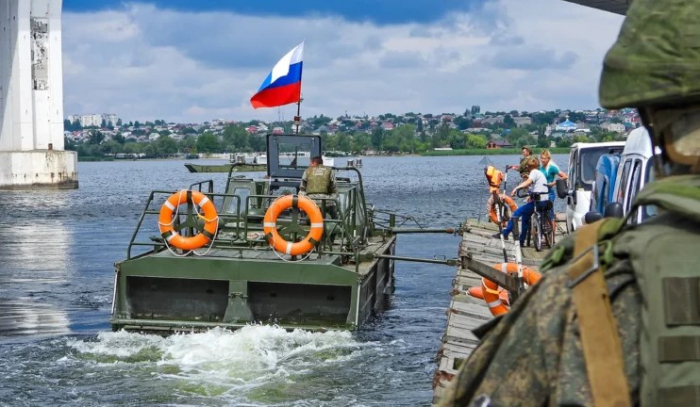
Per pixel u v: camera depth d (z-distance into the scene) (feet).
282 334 48.75
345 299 49.80
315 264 49.08
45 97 278.46
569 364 6.44
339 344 47.98
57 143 280.51
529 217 69.36
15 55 272.10
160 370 44.65
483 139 638.94
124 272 50.08
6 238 123.54
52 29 277.23
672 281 6.22
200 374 43.88
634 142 41.88
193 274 49.62
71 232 133.18
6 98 278.46
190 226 51.90
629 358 6.37
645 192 6.78
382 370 44.39
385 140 635.66
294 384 42.16
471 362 7.00
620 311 6.48
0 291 72.08
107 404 39.73
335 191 58.44
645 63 6.73
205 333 49.03
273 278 49.32
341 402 39.68
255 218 59.31
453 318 42.50
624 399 6.26
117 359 46.73
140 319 50.52
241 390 41.42
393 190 258.57
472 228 86.28
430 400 39.75
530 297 6.89
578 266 6.74
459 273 56.54
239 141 491.31
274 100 66.90
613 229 6.92
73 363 46.32
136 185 335.06
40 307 64.08
